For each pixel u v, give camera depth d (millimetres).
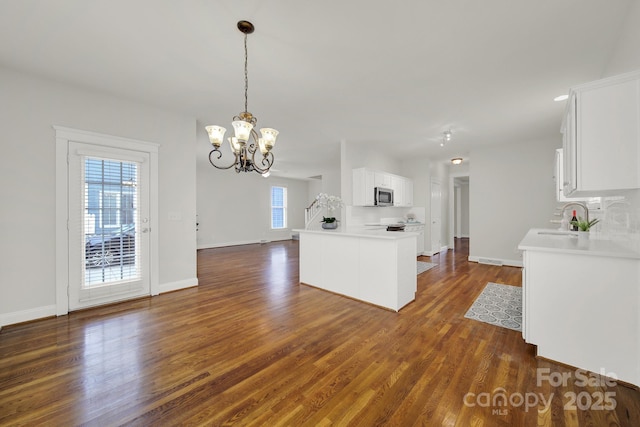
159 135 3496
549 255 1927
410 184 6648
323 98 3197
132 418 1427
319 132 4535
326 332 2441
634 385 1645
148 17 1870
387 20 1895
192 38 2104
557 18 1857
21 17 1861
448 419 1417
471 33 2031
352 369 1872
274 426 1377
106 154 3051
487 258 5516
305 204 10938
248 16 1859
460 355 2043
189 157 3789
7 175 2545
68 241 2855
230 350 2127
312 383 1721
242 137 2168
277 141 5102
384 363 1943
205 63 2459
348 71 2588
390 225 5953
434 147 5543
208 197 8180
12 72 2562
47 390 1642
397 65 2479
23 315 2615
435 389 1659
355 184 5242
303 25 1950
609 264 1728
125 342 2246
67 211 2850
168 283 3617
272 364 1936
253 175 9289
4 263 2535
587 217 3277
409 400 1563
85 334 2389
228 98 3193
